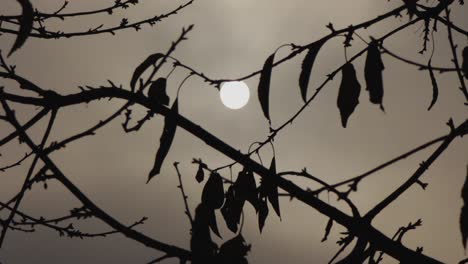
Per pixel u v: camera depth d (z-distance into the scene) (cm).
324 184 362
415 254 363
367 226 364
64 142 367
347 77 367
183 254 366
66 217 365
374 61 367
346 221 365
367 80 367
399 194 363
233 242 370
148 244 366
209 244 370
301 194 365
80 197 365
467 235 356
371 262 365
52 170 365
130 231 366
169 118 370
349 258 365
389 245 364
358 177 357
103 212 365
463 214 356
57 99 368
